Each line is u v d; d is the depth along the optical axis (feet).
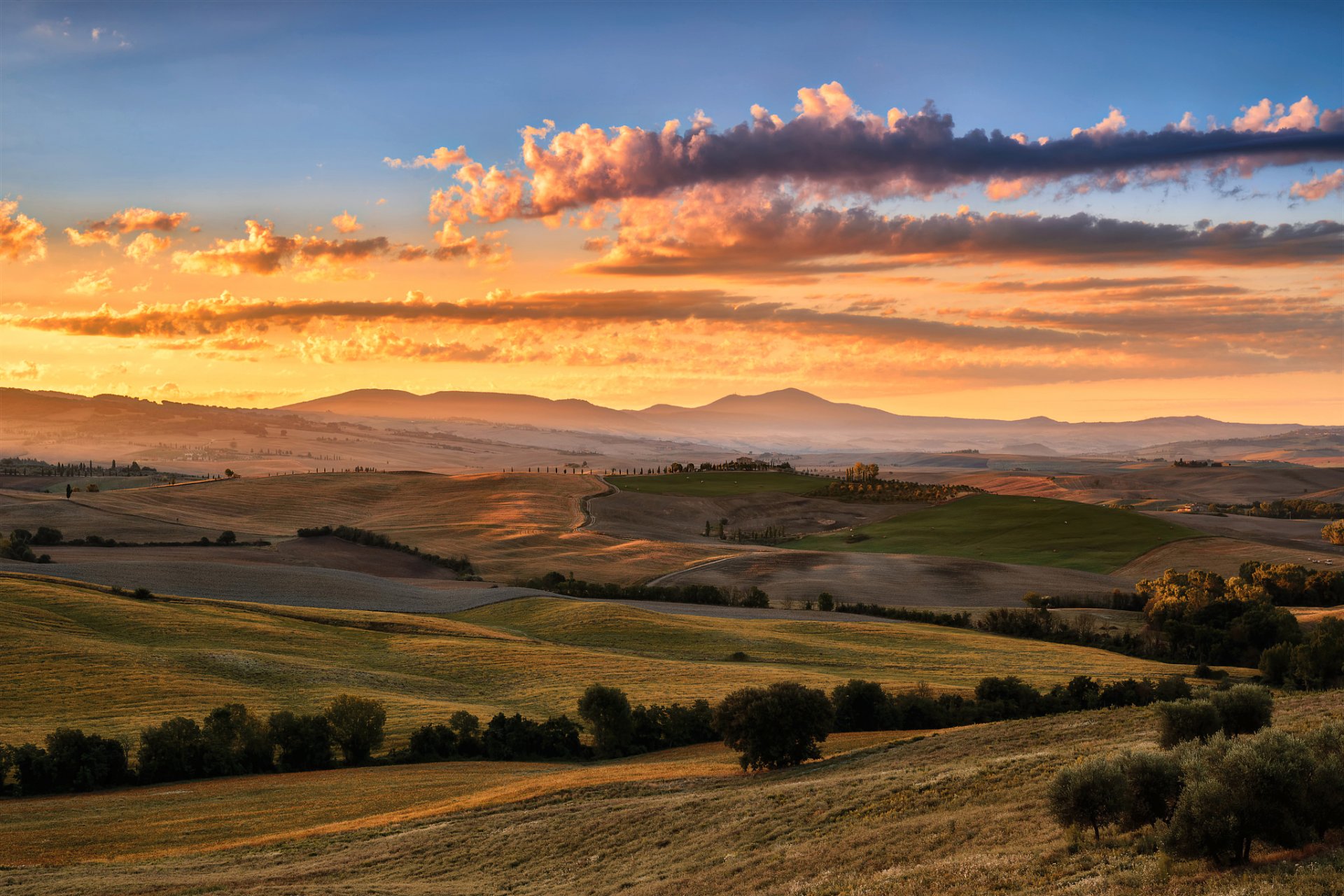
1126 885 65.16
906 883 77.66
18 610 343.26
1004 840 85.46
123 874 134.72
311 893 110.11
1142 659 356.38
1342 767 65.67
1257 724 103.50
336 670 310.45
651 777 170.19
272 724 226.38
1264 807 64.08
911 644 367.45
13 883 131.75
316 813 172.65
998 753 137.28
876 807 110.01
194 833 163.02
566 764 224.33
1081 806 78.38
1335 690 148.46
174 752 214.69
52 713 250.78
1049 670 321.32
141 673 286.46
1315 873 59.06
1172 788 75.36
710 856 104.94
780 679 300.20
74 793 200.23
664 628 383.65
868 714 240.32
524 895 104.37
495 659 330.95
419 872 121.70
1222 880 62.23
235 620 367.45
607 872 107.86
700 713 245.04
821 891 82.02
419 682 303.89
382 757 231.50
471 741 235.40
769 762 172.65
